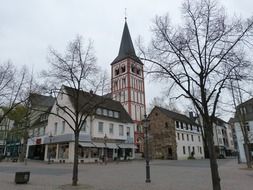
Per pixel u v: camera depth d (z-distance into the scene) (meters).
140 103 64.81
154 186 12.35
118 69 67.50
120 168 24.77
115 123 42.38
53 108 41.34
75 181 12.59
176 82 10.43
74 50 15.56
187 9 10.80
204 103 9.84
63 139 36.06
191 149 55.91
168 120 52.84
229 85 10.63
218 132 73.00
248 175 17.39
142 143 57.94
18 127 44.34
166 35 12.13
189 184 13.03
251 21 10.09
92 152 37.09
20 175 13.12
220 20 12.11
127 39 70.19
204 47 10.34
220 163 35.03
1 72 19.44
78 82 14.80
